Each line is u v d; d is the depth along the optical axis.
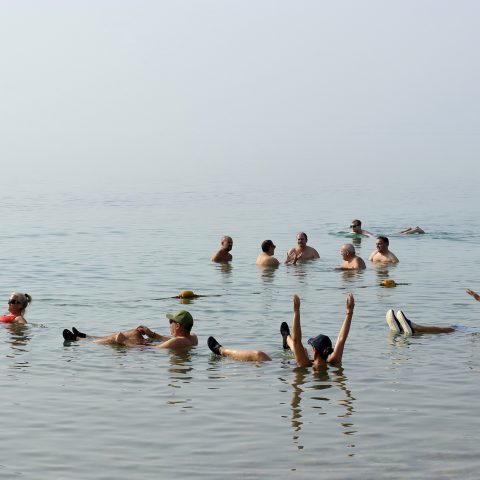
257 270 29.27
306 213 50.94
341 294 24.52
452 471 11.35
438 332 19.31
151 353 17.38
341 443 12.36
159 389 14.94
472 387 15.09
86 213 50.56
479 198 63.34
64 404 14.07
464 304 22.95
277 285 26.12
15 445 12.25
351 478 11.14
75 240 37.34
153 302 23.16
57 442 12.38
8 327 19.67
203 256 32.69
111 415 13.55
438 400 14.34
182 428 12.96
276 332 19.50
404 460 11.73
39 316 21.11
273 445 12.27
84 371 16.03
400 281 26.88
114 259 31.62
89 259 31.53
